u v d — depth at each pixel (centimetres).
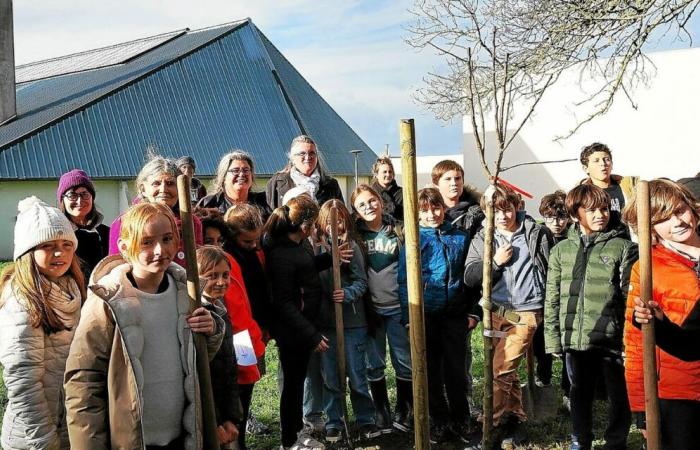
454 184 518
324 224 470
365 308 479
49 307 282
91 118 2464
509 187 507
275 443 473
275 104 2952
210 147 2642
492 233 342
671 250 305
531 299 452
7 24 2633
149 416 260
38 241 284
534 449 448
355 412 480
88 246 429
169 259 264
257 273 435
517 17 805
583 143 2509
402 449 457
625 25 771
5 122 2661
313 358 477
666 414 298
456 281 456
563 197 543
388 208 594
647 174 2450
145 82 2708
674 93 2395
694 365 294
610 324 398
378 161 606
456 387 459
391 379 601
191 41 3272
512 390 456
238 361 381
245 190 522
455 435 466
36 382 276
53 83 3328
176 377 266
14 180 2128
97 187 2348
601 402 543
